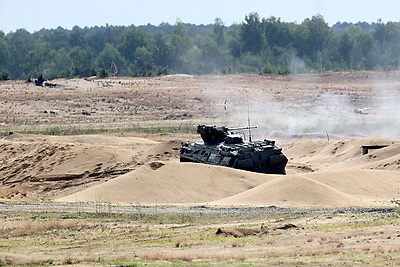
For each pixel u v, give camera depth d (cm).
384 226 12275
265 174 18288
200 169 17788
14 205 15625
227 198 16488
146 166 17888
